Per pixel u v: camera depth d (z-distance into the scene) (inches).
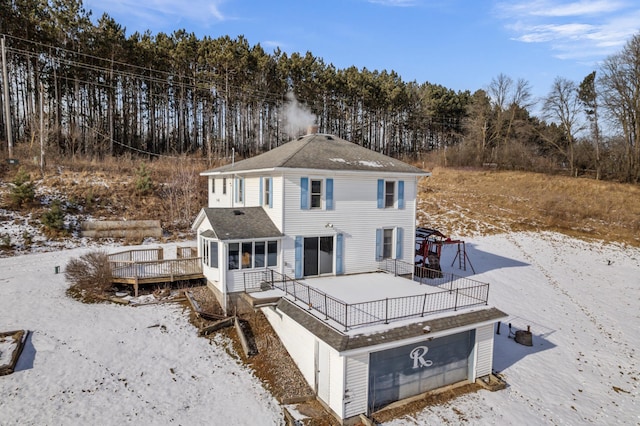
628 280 977.5
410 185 778.8
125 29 1771.7
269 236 633.0
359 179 717.3
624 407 482.3
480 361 517.3
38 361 482.6
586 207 1497.3
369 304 530.9
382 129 2906.0
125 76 1828.2
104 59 1659.7
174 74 1977.1
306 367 489.7
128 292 703.1
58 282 747.4
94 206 1216.8
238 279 627.5
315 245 690.2
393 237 766.5
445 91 2989.7
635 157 1834.4
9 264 845.2
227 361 518.3
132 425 394.0
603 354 617.9
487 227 1350.9
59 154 1530.5
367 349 414.0
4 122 1689.2
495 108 2474.2
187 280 732.7
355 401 424.2
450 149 2559.1
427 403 461.7
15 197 1107.9
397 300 548.7
